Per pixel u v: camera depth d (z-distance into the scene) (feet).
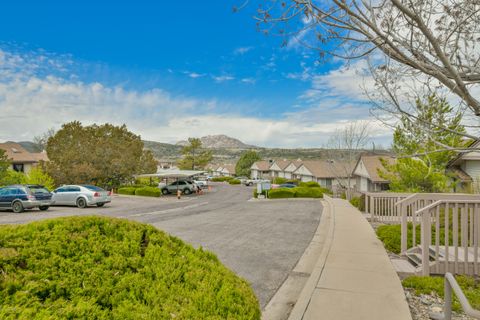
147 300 8.90
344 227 40.34
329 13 10.79
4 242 8.69
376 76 12.19
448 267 21.76
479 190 61.11
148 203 95.76
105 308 8.11
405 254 27.09
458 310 16.56
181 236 38.27
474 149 10.84
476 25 11.06
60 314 7.43
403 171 62.34
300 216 58.03
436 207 21.89
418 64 10.27
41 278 8.14
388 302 16.47
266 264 26.21
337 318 14.62
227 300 9.80
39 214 63.16
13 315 6.99
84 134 157.58
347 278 20.30
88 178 142.10
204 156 259.80
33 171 117.08
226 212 66.03
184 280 10.23
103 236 10.21
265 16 11.55
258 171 311.88
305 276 23.20
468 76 10.42
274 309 17.42
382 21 10.98
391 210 48.08
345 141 138.82
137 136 187.32
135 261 9.91
